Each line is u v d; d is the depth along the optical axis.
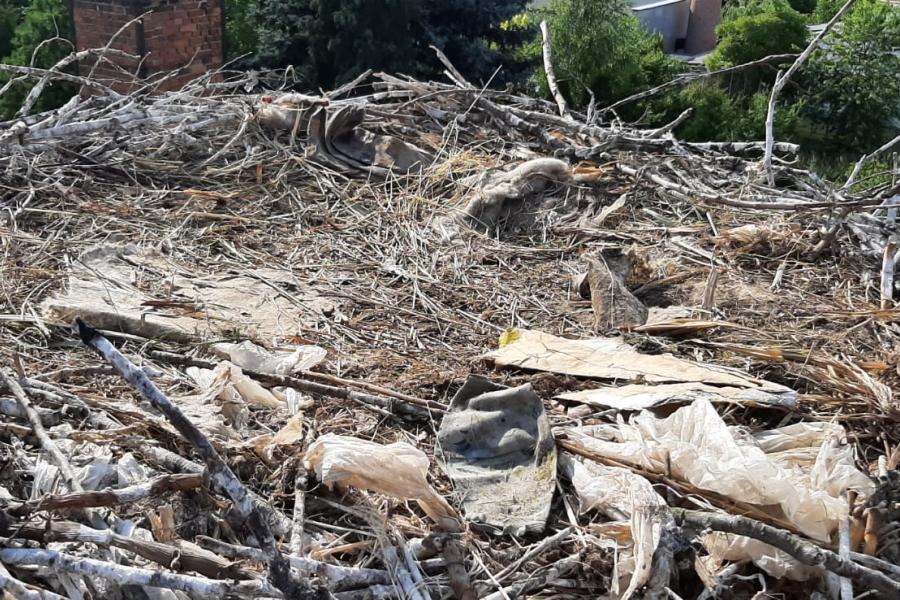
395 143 7.59
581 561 3.48
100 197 6.59
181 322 4.97
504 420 4.16
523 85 18.30
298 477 3.70
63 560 3.01
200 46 13.84
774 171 7.67
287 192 6.88
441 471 3.98
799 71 20.73
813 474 3.73
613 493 3.68
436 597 3.34
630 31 19.75
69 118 7.62
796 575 3.40
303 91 17.45
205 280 5.55
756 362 4.84
